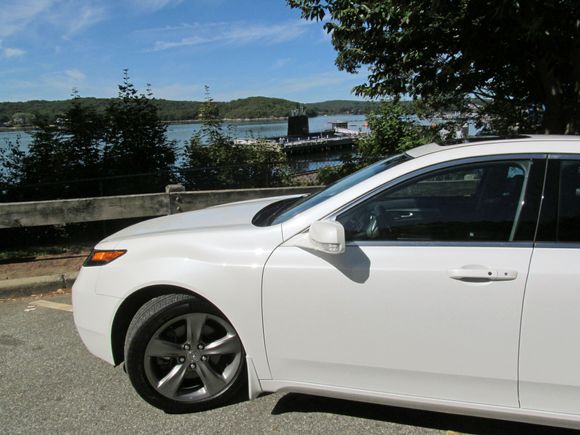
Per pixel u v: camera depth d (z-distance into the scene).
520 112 8.83
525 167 2.47
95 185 8.09
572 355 2.26
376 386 2.53
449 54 6.84
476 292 2.33
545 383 2.30
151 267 2.81
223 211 3.42
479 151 2.55
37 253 6.43
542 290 2.27
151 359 2.82
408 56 6.68
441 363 2.41
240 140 10.28
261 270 2.62
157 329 2.77
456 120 10.05
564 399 2.30
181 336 2.87
